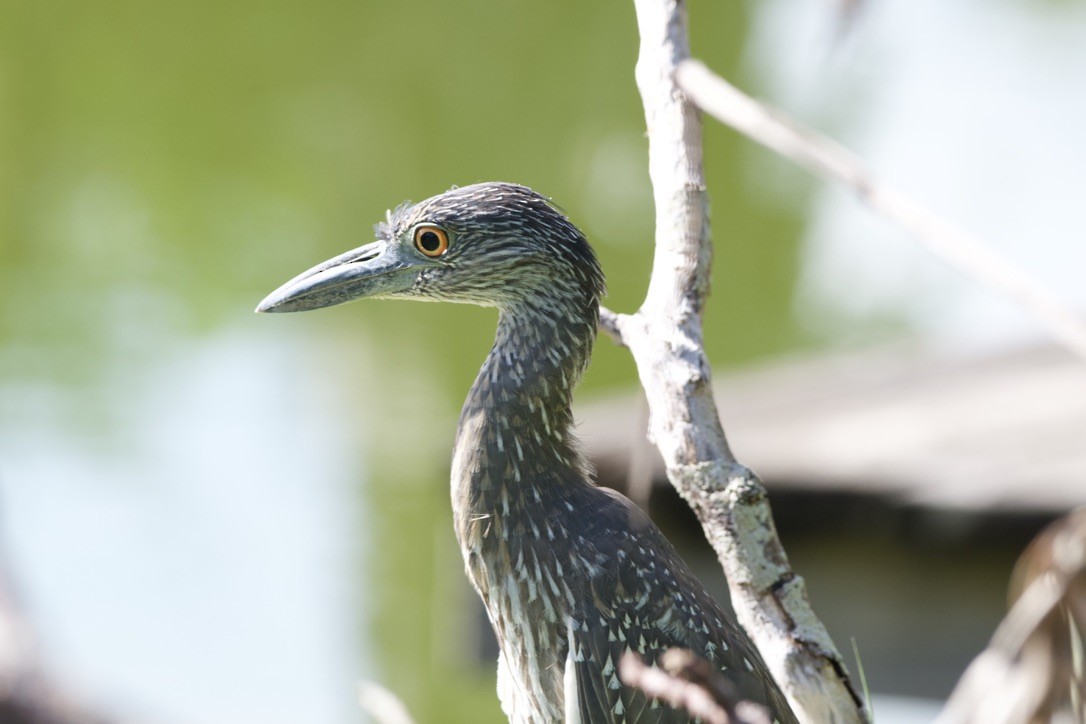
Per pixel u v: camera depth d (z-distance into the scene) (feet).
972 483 25.76
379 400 66.95
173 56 101.30
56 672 14.48
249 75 98.63
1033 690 17.40
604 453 27.27
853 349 72.18
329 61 99.04
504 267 17.60
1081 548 17.17
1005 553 25.36
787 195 80.84
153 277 79.97
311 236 85.56
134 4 103.09
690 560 26.32
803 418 30.89
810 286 77.92
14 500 56.65
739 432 30.25
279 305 17.98
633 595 16.81
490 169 89.76
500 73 93.91
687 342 14.01
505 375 17.75
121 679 45.96
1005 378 32.81
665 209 14.15
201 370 69.87
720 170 80.84
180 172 90.63
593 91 91.35
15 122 95.71
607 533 17.13
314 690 47.47
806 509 27.04
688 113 14.11
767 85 90.07
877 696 26.22
